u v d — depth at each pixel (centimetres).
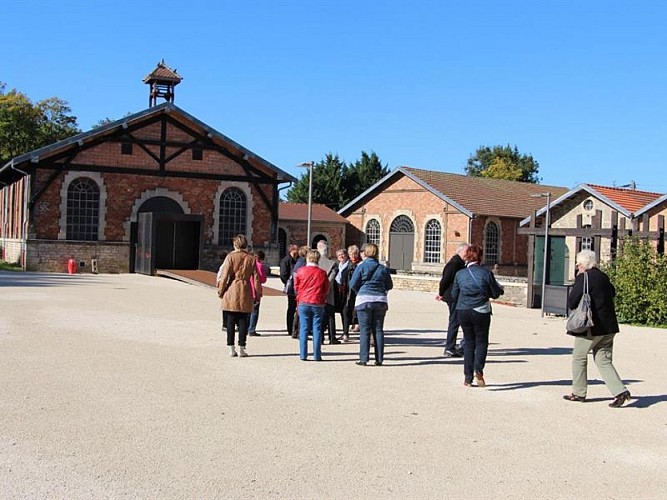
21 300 1862
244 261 1134
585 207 3375
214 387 904
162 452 636
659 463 664
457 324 1212
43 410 762
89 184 3319
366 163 6638
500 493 569
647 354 1360
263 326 1549
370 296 1106
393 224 4506
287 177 3709
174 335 1340
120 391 862
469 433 739
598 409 876
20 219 3384
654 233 2053
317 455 645
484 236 4150
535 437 737
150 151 3431
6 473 568
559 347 1397
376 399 875
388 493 558
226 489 552
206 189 3547
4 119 5506
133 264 3378
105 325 1444
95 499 521
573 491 582
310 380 973
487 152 9312
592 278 902
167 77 3569
